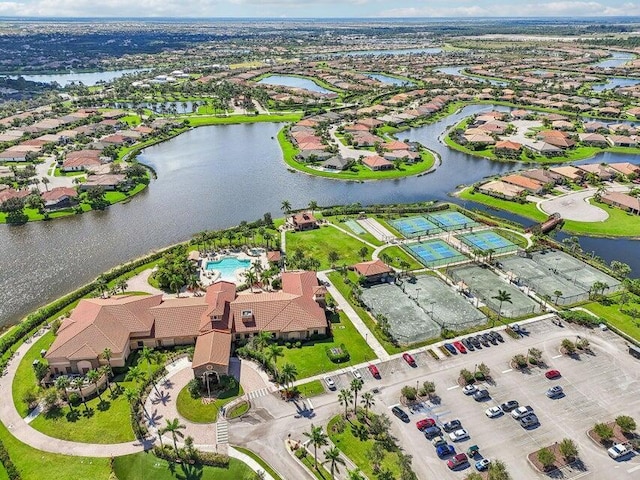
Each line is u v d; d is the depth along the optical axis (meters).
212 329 112.88
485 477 82.00
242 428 92.12
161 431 89.38
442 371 106.94
